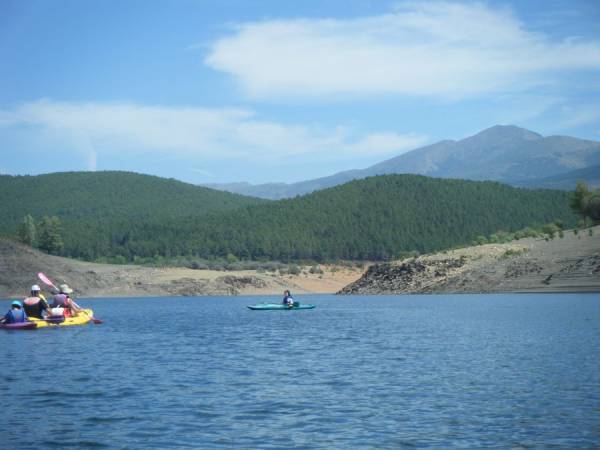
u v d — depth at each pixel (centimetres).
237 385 2888
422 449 1888
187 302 13512
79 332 5719
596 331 4931
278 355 3966
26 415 2316
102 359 3812
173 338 5128
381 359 3719
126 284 17638
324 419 2242
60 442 1981
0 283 15388
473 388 2748
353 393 2683
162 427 2147
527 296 10406
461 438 1991
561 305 8031
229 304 12269
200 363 3622
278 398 2591
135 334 5500
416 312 7900
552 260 12094
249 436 2038
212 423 2197
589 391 2630
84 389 2805
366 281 15550
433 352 3991
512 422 2162
